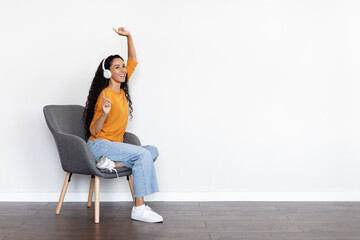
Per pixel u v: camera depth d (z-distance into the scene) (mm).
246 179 3150
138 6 3115
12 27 3119
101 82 2766
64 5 3119
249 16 3121
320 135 3137
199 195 3141
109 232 2275
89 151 2479
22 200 3146
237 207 2906
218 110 3139
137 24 3117
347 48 3115
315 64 3119
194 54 3125
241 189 3152
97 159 2641
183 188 3152
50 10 3119
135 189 2559
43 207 2939
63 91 3139
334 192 3133
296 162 3139
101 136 2693
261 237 2164
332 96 3127
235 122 3139
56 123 2641
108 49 3127
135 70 3123
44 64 3133
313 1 3113
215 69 3129
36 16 3119
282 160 3141
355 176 3135
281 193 3137
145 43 3117
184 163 3148
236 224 2434
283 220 2527
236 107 3137
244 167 3148
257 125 3139
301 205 2971
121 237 2176
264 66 3123
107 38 3123
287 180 3143
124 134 2922
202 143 3146
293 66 3121
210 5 3121
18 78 3135
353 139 3129
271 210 2807
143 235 2211
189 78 3129
